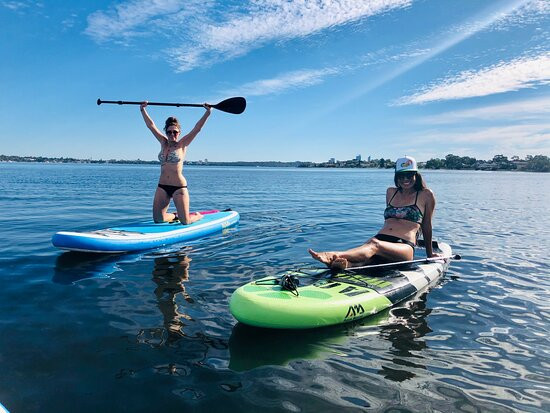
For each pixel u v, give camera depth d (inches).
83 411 95.9
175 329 141.7
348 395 103.6
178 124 309.7
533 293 186.9
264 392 104.5
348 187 1136.2
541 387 108.9
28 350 124.9
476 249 285.4
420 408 98.4
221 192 890.7
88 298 172.1
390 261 206.5
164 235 284.8
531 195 904.3
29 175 1616.6
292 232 342.6
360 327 147.5
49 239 298.8
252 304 142.0
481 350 130.2
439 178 2159.2
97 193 767.7
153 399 100.8
